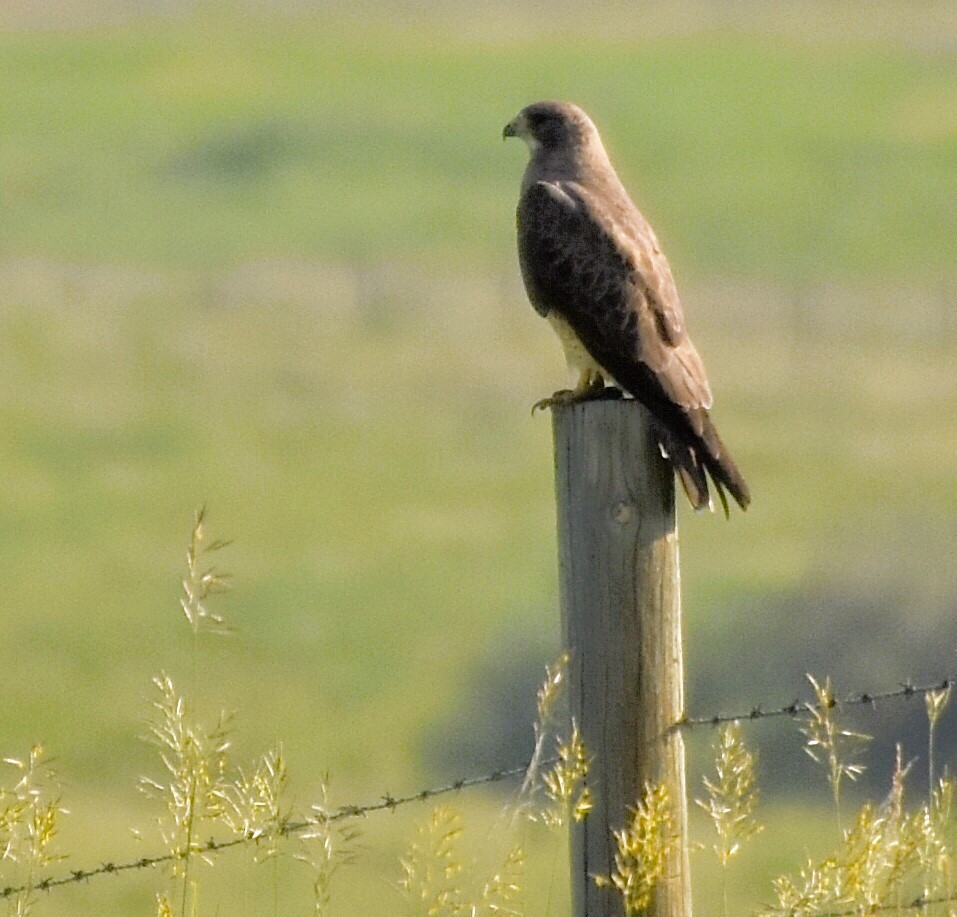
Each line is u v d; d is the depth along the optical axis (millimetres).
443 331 51344
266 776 5949
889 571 20359
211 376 45844
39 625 26469
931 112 86875
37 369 46500
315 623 27359
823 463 36938
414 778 21078
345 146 83312
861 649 19875
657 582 5711
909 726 16406
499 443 40219
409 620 27453
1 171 79438
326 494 36031
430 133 85312
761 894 12172
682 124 85562
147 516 34062
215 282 60562
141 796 17828
